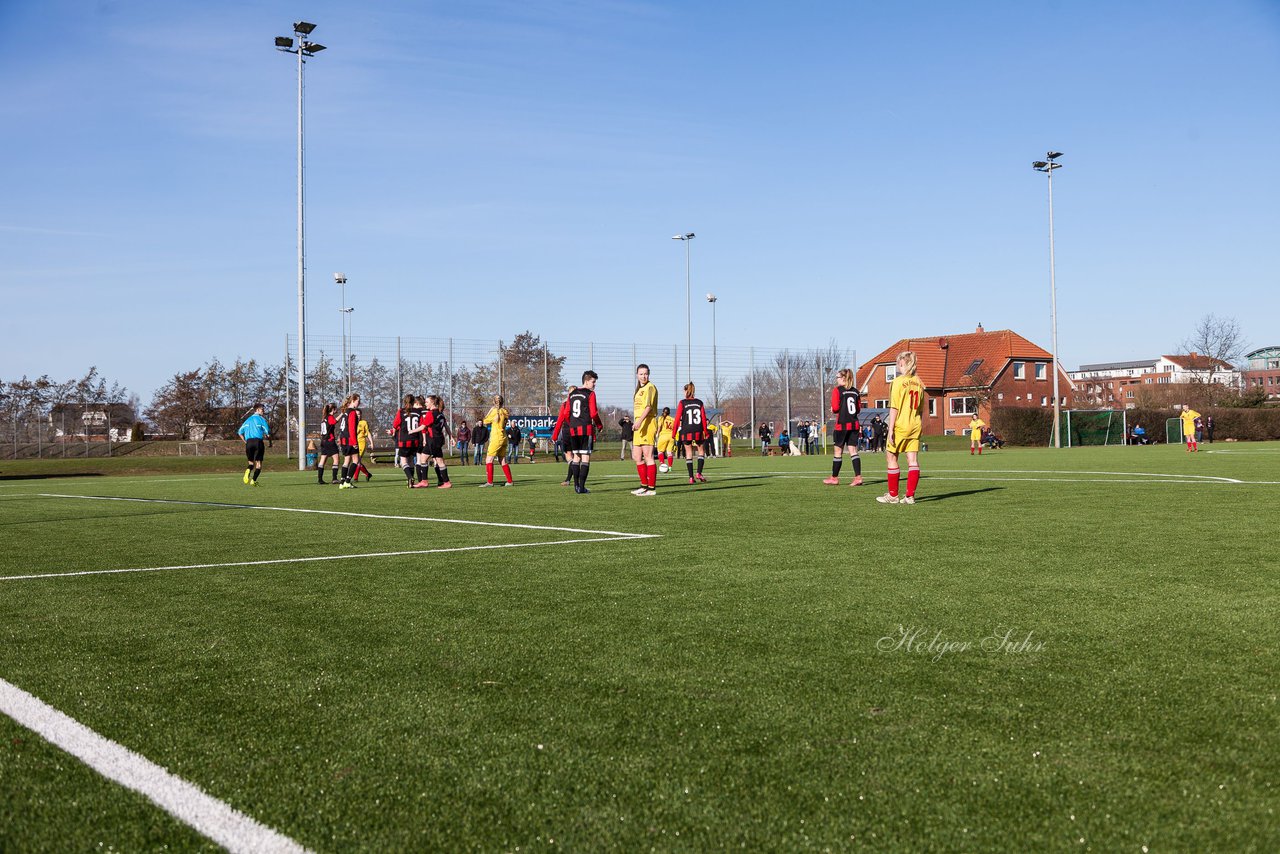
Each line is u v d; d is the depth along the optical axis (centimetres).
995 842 228
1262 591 544
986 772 269
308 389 3844
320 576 655
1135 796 251
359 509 1278
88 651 436
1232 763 272
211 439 5597
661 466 2623
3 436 4531
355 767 283
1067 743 290
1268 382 15688
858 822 240
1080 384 9994
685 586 586
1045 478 1756
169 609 538
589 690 358
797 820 242
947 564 663
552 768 279
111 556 783
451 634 459
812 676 371
